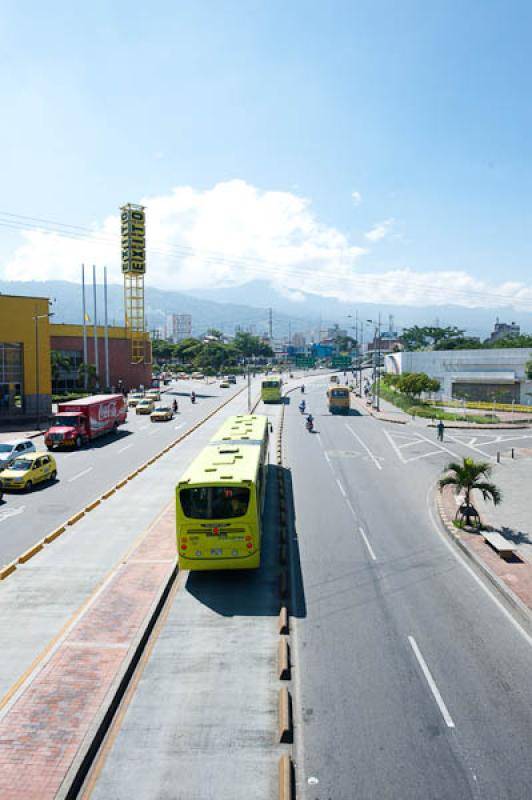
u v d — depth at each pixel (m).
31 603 16.66
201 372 175.00
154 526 23.12
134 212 100.50
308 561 20.23
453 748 10.58
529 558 19.92
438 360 84.38
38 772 9.73
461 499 28.31
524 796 9.44
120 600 16.23
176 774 9.92
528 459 39.59
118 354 100.38
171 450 42.16
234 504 17.83
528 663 13.51
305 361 142.38
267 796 9.41
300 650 14.09
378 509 26.91
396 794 9.48
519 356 76.69
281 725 10.76
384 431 53.91
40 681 12.32
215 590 17.67
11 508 26.77
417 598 17.16
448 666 13.35
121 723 11.28
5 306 58.91
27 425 56.66
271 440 45.88
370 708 11.77
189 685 12.58
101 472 34.81
